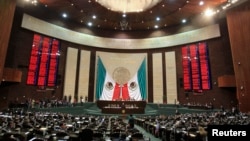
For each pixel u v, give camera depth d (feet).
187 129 23.59
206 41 70.44
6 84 55.93
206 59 69.21
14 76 51.55
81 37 79.30
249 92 51.75
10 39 58.85
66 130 21.62
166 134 26.04
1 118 27.99
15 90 58.23
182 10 67.21
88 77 78.43
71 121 30.66
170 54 79.30
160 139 28.55
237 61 55.52
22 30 62.18
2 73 47.55
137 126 44.06
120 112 64.95
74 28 78.02
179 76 75.41
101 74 80.59
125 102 67.36
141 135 19.45
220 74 65.21
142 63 83.20
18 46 60.54
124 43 85.66
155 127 30.71
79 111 63.00
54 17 71.61
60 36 72.64
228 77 58.44
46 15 68.90
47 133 19.58
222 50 66.03
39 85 64.75
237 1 56.59
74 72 75.46
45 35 68.54
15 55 59.52
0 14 45.52
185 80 73.20
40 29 66.49
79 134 18.31
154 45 83.15
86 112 63.67
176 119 35.37
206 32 69.97
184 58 75.20
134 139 19.03
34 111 50.37
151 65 82.38
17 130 19.80
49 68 68.23
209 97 66.39
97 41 83.15
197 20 73.10
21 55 61.11
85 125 27.17
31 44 64.28
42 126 23.61
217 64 66.54
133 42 85.76
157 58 81.82
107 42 84.64
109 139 18.63
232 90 61.57
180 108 66.39
